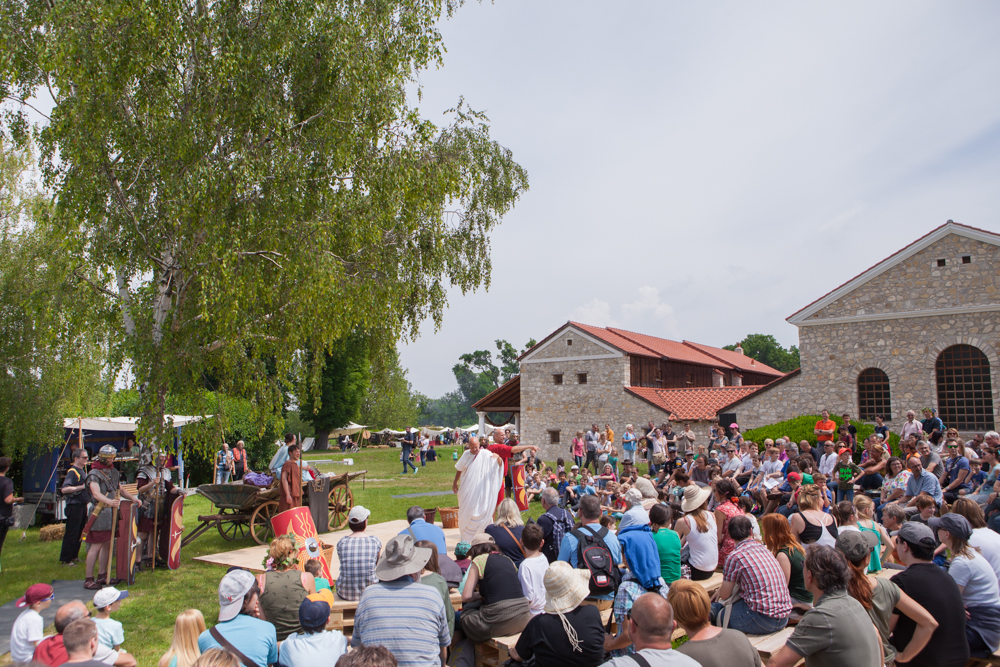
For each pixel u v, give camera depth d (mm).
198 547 12039
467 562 6965
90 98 9188
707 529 7398
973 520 6059
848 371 23312
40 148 10328
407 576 4590
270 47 10289
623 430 30062
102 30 8984
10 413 14797
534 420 32406
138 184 10258
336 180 11445
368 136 11406
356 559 6355
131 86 10164
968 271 21359
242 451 21391
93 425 17688
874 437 13609
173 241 10352
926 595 4414
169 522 10195
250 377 11062
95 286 10320
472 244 20688
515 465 15516
